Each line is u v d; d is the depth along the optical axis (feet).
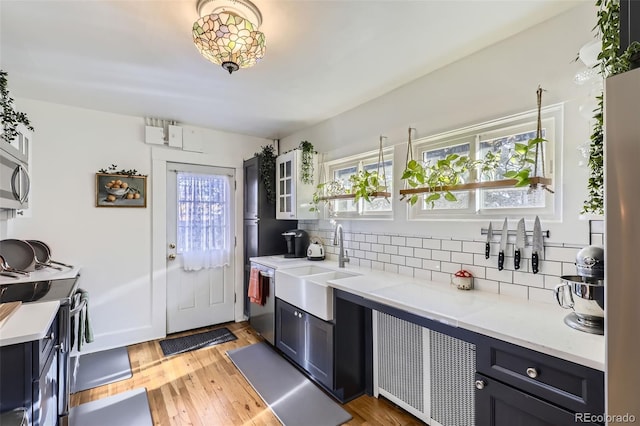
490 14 5.16
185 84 7.82
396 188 8.12
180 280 11.27
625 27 2.99
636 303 2.55
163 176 10.85
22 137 7.57
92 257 9.64
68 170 9.29
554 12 5.14
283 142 13.23
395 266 8.14
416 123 7.59
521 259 5.66
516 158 5.56
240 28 4.77
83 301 6.98
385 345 7.04
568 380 3.43
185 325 11.33
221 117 10.48
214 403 6.96
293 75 7.32
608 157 2.70
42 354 4.39
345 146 9.86
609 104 2.70
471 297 5.74
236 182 12.48
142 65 6.81
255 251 11.63
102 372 8.32
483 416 4.22
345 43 5.98
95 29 5.45
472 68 6.42
